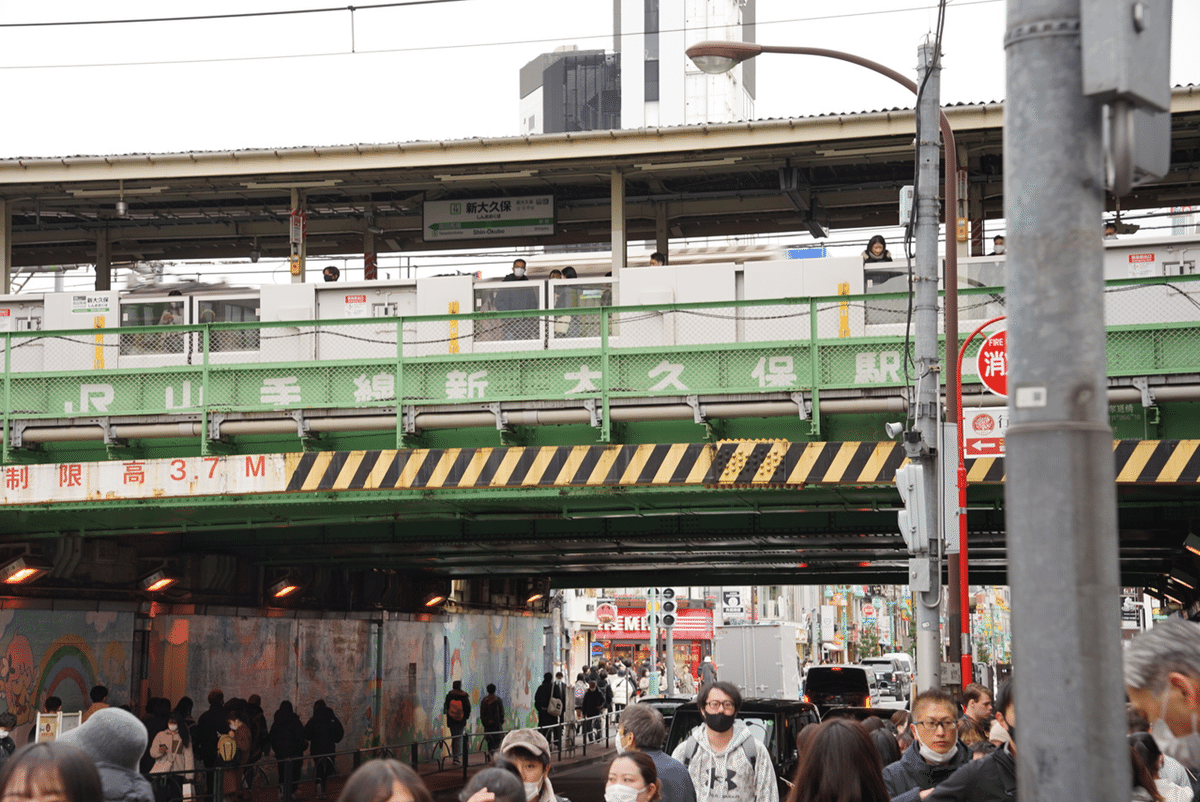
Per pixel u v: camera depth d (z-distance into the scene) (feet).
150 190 80.64
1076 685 9.23
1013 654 9.69
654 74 463.42
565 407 57.82
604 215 93.25
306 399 60.29
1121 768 9.14
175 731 63.67
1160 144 10.05
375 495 58.85
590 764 112.57
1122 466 51.83
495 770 14.71
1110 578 9.41
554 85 572.51
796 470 54.90
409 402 59.00
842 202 93.76
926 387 47.93
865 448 54.49
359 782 11.64
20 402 62.75
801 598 297.53
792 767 46.57
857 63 50.98
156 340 69.92
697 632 226.99
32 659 70.79
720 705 25.86
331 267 73.67
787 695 136.67
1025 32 10.08
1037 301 9.82
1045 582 9.47
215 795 63.93
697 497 62.39
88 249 106.73
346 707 105.19
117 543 78.18
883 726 33.30
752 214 94.84
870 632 330.95
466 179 85.20
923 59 48.42
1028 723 9.40
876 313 62.75
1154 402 52.85
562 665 172.55
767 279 64.44
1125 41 9.57
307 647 99.96
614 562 101.30
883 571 116.78
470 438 60.39
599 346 65.41
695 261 99.60
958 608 47.39
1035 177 9.94
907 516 47.26
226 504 59.88
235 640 90.48
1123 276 63.67
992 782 16.89
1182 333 52.95
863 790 16.57
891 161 80.59
